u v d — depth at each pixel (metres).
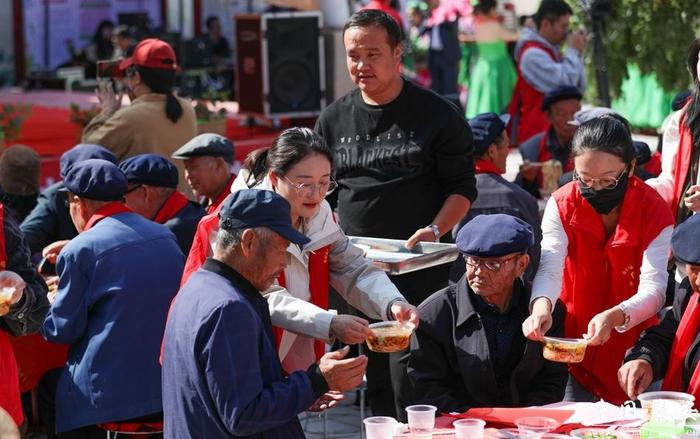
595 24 9.70
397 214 5.75
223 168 6.49
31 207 7.54
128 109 7.93
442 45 14.91
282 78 14.46
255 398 3.65
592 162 4.82
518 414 4.26
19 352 5.83
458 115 5.77
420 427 4.02
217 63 21.81
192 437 3.73
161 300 5.38
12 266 4.98
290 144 4.45
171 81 8.07
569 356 4.38
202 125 11.35
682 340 4.59
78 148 6.49
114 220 5.47
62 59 25.09
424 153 5.70
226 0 25.25
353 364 3.79
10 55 24.88
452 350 4.70
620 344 5.03
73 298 5.31
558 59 10.39
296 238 3.72
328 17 14.54
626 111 14.09
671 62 10.47
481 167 6.43
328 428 6.70
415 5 17.66
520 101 10.37
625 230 4.89
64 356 5.95
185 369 3.70
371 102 5.77
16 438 3.43
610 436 3.96
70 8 24.88
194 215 6.35
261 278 3.77
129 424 5.40
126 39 19.31
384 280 4.69
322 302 4.66
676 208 5.66
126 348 5.31
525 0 17.78
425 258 5.20
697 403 4.46
